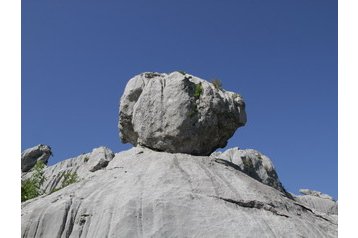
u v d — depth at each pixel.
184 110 26.50
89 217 20.59
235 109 28.62
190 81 27.86
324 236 21.52
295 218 22.33
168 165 24.38
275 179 41.25
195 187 22.41
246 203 21.97
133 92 28.61
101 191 22.34
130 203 20.62
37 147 59.38
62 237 19.89
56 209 20.80
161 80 28.06
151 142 26.81
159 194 21.38
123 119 28.66
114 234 19.16
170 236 19.28
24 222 20.48
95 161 46.44
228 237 19.48
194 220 20.17
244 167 39.94
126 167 25.25
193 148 26.72
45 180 46.66
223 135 28.50
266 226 20.64
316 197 47.56
